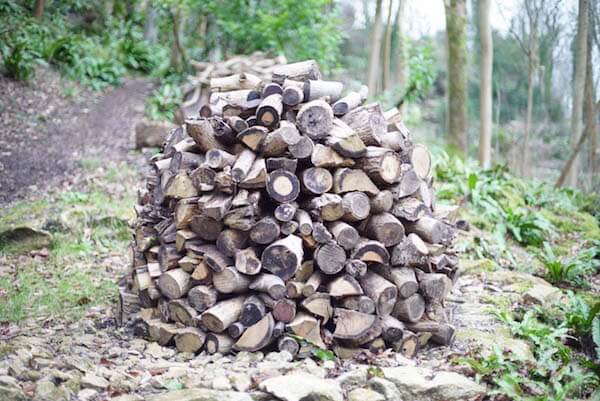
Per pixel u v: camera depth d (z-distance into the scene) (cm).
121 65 1639
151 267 425
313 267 397
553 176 1382
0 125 1079
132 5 2123
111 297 512
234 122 403
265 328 382
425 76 1138
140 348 405
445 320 426
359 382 349
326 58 1352
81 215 682
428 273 418
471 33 1681
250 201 382
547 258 657
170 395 320
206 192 405
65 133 1112
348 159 398
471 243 680
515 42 1572
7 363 340
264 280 385
